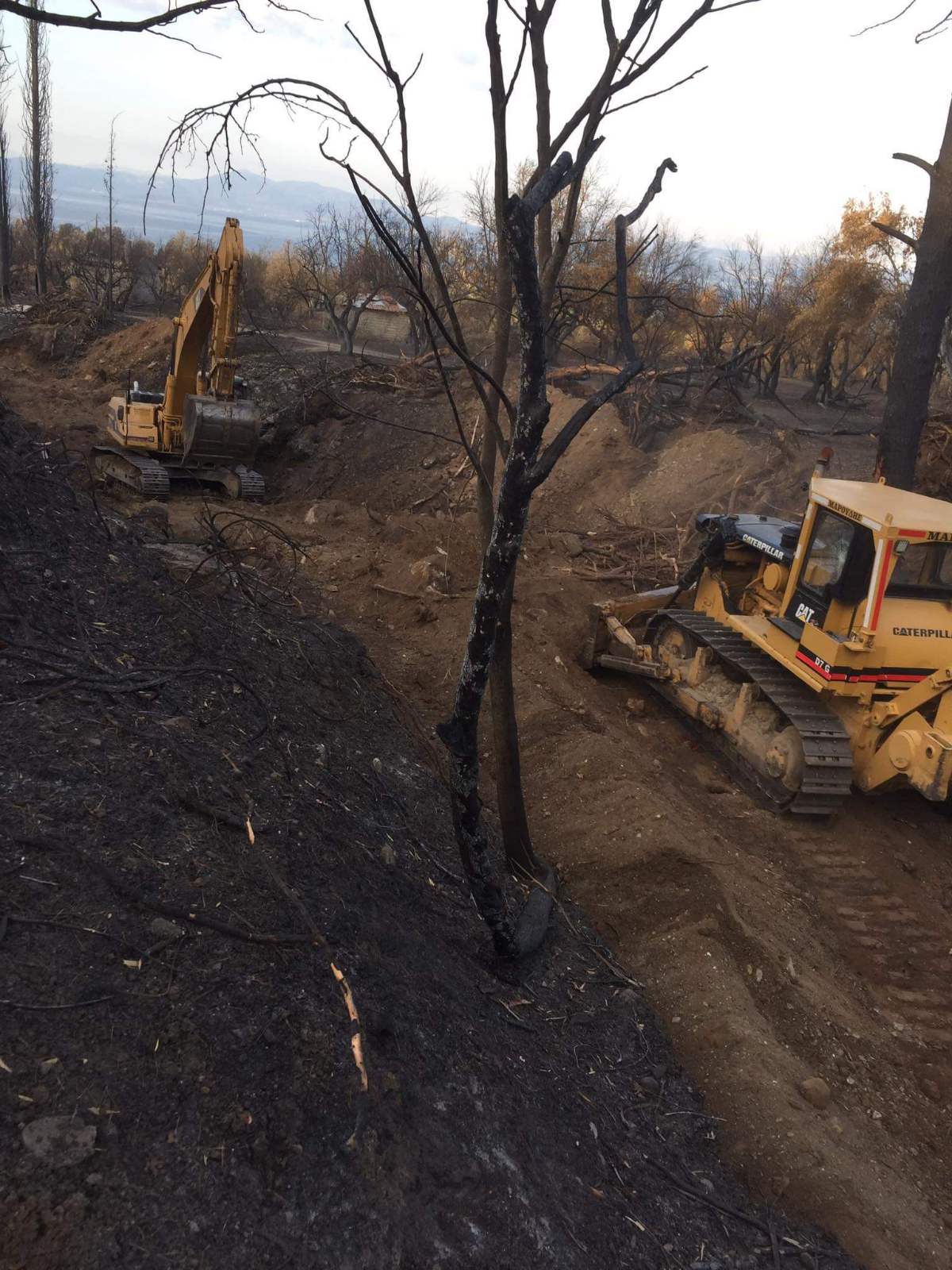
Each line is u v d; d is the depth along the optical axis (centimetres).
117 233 5356
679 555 1304
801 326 3077
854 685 715
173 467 1756
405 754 715
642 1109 447
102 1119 257
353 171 324
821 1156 427
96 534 730
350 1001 307
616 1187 377
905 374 1056
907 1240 400
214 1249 242
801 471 1531
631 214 356
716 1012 518
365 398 2183
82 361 3152
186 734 478
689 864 626
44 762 393
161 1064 280
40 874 329
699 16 336
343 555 1319
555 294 509
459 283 2578
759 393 2844
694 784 824
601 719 884
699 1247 370
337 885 426
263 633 740
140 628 597
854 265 2956
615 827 680
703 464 1565
